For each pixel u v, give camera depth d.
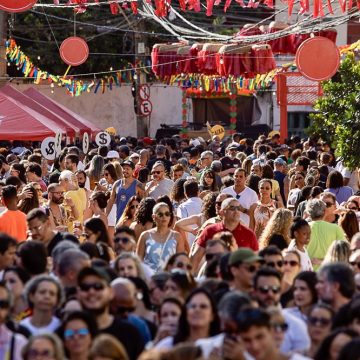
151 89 99.56
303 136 100.88
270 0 39.22
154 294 20.16
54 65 91.94
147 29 85.19
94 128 67.69
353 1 37.78
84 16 90.50
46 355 16.00
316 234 27.78
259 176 40.19
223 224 27.09
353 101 43.81
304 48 34.28
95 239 25.98
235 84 73.12
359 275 20.33
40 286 18.69
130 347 18.12
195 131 92.06
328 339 16.31
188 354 14.91
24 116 57.06
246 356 16.17
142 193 36.66
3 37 62.88
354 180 44.88
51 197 32.38
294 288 20.11
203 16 85.31
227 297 16.53
